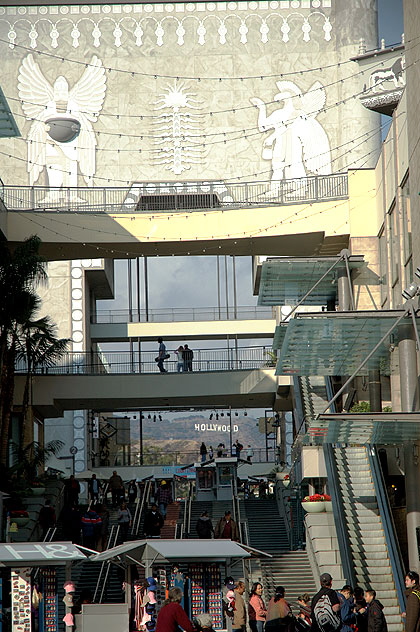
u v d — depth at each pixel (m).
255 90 50.72
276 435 57.00
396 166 31.33
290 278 34.34
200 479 40.28
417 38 27.22
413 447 24.38
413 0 27.75
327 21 50.81
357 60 44.75
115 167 50.44
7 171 50.22
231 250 41.66
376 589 23.66
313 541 27.03
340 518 25.75
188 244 40.78
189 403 47.78
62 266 54.00
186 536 32.31
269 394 45.66
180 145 50.47
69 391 44.28
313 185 41.84
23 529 30.19
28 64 51.12
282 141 50.31
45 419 53.44
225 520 29.08
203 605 22.08
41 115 50.69
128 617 21.02
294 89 50.59
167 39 51.22
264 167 50.28
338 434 23.89
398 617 22.67
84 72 51.06
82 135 50.59
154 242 40.28
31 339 40.44
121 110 50.78
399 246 30.72
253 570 27.97
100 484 43.53
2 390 37.22
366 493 28.03
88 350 54.91
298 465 30.89
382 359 28.67
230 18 51.19
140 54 51.16
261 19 51.09
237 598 21.61
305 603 19.88
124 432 62.47
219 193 50.12
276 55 50.88
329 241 38.62
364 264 33.25
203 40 51.12
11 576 20.00
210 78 50.88
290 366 29.27
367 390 33.72
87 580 28.34
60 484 37.75
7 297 35.84
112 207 43.84
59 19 51.44
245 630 21.72
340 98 50.12
